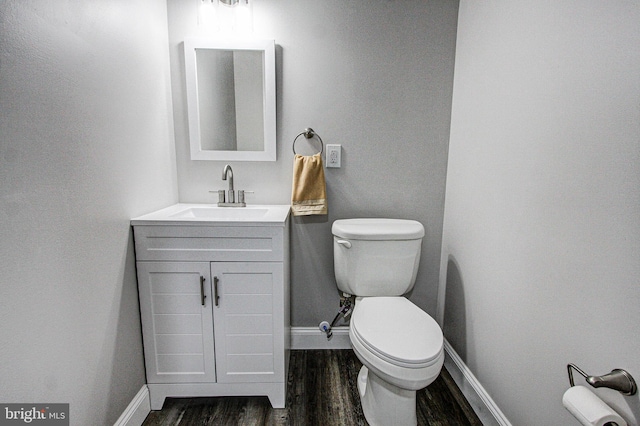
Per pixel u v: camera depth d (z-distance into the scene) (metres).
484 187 1.35
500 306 1.23
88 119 1.00
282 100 1.66
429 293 1.86
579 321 0.86
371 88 1.66
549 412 0.98
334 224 1.61
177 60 1.61
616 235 0.76
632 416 0.73
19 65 0.75
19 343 0.77
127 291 1.24
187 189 1.73
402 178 1.75
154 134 1.46
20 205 0.76
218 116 1.67
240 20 1.57
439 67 1.65
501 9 1.22
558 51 0.94
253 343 1.39
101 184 1.08
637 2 0.70
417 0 1.59
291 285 1.83
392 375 1.07
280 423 1.34
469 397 1.46
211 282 1.33
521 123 1.11
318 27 1.61
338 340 1.88
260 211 1.63
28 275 0.79
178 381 1.39
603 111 0.79
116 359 1.17
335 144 1.70
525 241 1.08
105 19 1.08
